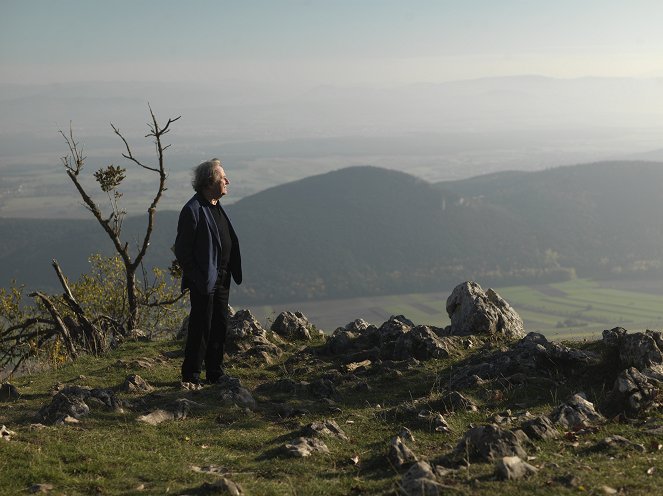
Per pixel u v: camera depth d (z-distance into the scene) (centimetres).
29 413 932
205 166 1055
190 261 1041
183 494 600
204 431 855
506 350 1190
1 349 1816
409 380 1120
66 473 674
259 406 998
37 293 1716
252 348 1410
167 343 1617
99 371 1257
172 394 1016
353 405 994
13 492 609
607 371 995
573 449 699
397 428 842
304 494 605
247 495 596
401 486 580
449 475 611
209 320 1088
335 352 1421
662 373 908
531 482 573
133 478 668
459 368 1140
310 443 764
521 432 716
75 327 1728
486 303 1501
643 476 589
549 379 1007
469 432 693
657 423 768
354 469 688
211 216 1055
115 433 829
